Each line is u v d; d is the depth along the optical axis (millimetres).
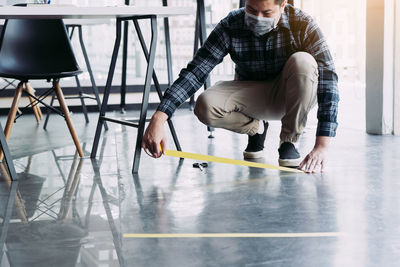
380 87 3195
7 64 2932
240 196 1870
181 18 5637
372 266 1207
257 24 2020
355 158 2510
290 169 2189
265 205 1742
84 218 1675
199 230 1503
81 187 2125
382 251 1300
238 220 1587
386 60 3150
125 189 2041
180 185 2078
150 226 1555
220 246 1360
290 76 2199
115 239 1445
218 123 2420
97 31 5633
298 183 2035
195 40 4363
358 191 1894
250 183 2066
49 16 2273
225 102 2355
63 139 3518
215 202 1803
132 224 1582
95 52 5645
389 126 3236
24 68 2973
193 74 2182
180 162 2555
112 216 1687
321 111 2102
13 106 2777
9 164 2305
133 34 5699
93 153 2795
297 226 1513
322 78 2105
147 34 5703
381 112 3209
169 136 3416
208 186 2041
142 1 5438
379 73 3188
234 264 1233
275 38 2221
